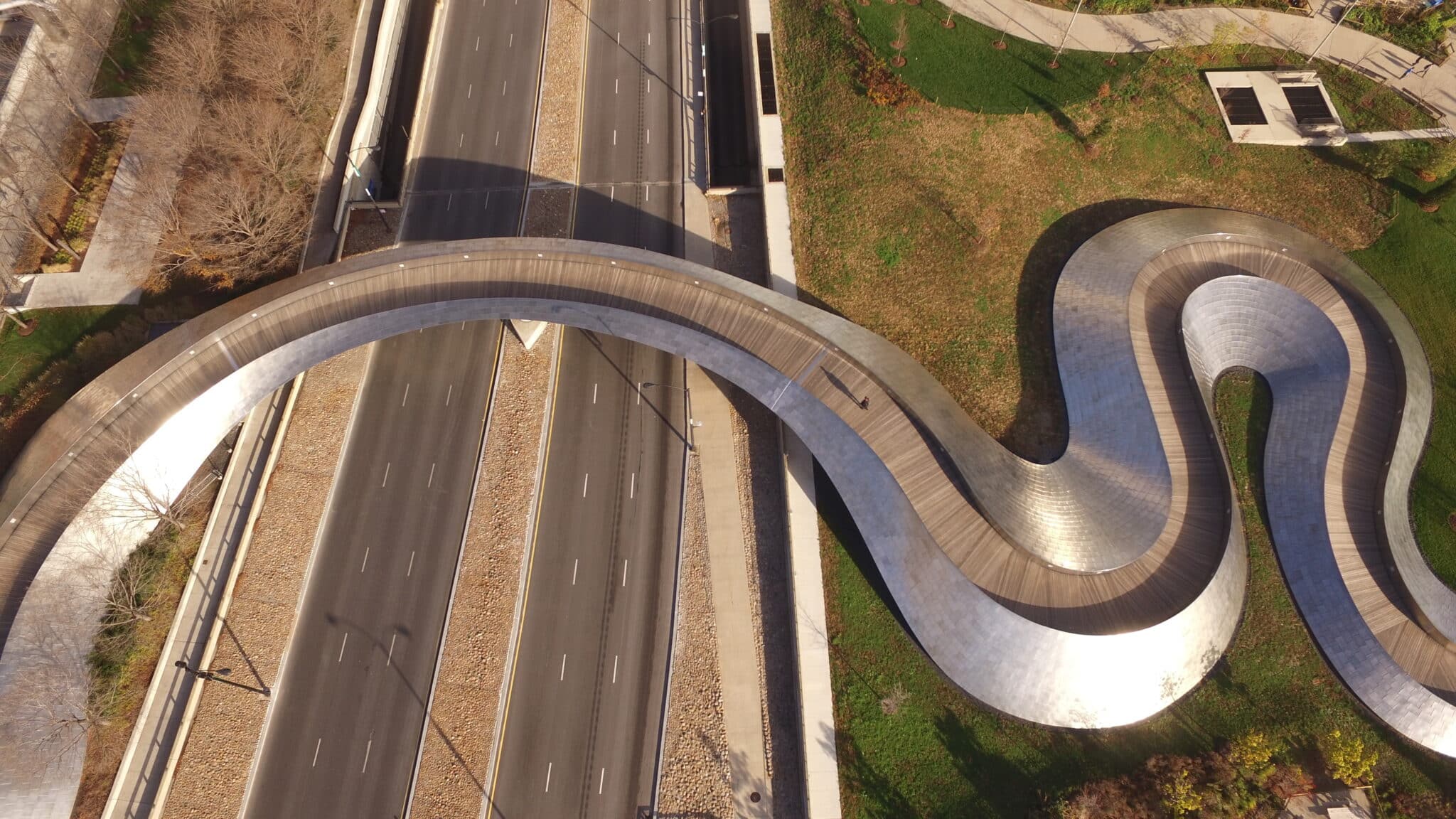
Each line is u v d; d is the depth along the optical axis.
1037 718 37.25
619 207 53.66
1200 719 37.38
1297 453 41.75
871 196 50.50
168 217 49.22
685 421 46.38
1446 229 47.94
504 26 61.47
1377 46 54.75
